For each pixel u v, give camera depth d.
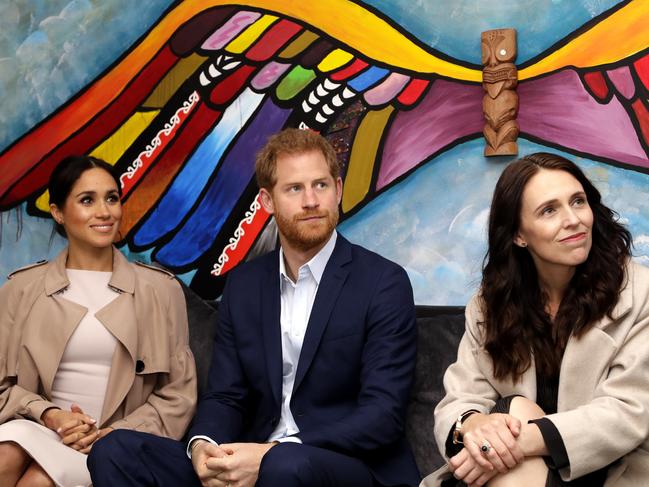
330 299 2.39
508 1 2.88
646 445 1.95
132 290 2.70
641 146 2.71
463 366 2.24
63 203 2.71
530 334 2.12
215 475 2.14
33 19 3.42
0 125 3.41
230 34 3.25
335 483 2.06
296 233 2.36
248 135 3.20
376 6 3.06
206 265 3.21
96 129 3.36
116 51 3.36
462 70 2.93
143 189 3.30
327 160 2.40
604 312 2.02
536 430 1.88
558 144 2.81
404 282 2.42
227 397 2.46
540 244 2.05
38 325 2.65
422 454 2.46
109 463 2.13
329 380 2.35
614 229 2.09
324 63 3.12
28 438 2.35
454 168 2.93
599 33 2.78
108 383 2.60
